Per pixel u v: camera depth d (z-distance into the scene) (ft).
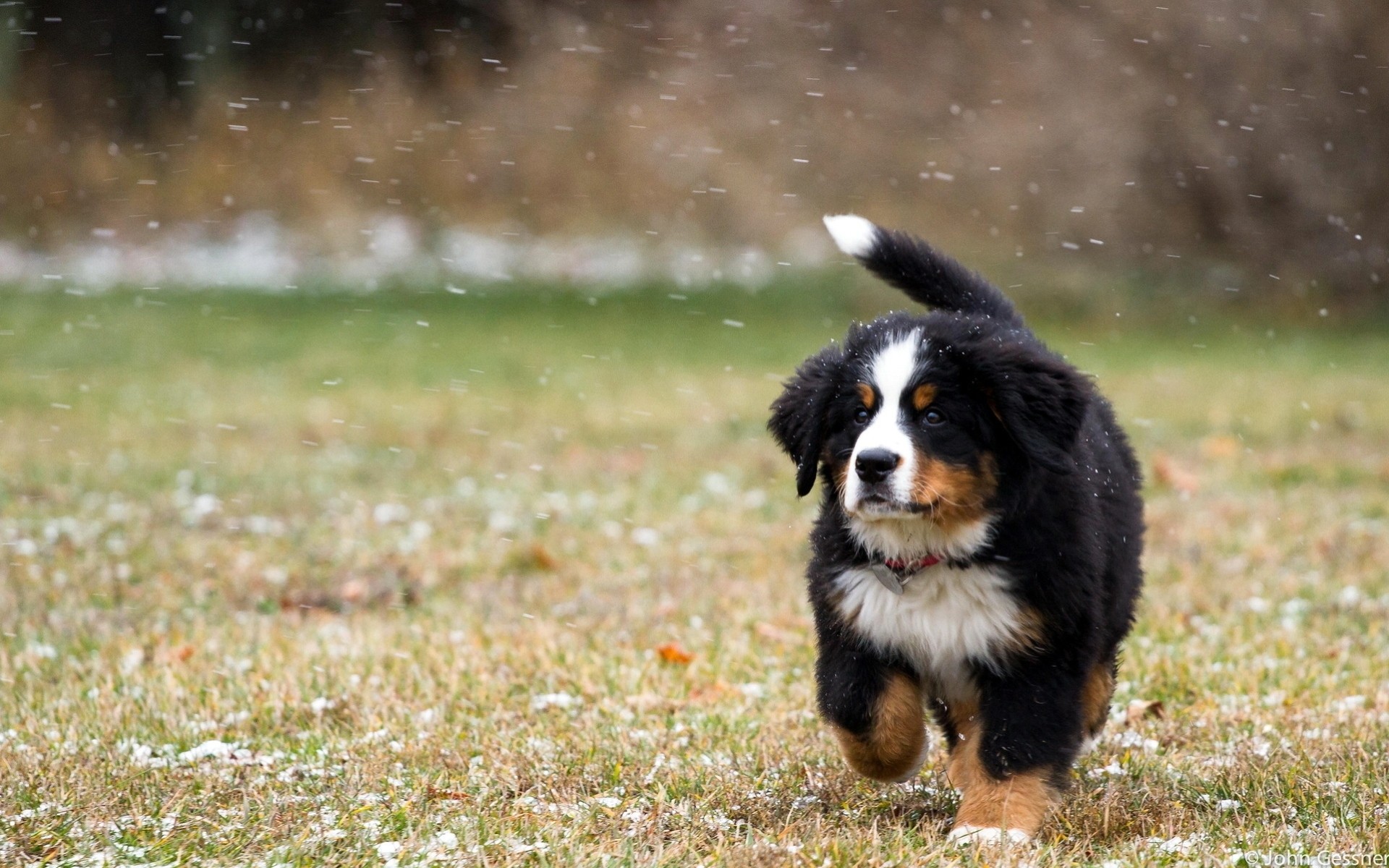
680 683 23.73
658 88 98.78
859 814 17.72
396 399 58.03
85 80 104.01
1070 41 86.33
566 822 16.87
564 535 34.99
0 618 27.61
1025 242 87.97
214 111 103.76
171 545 33.60
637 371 66.54
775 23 95.35
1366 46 81.35
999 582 17.26
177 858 15.60
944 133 91.20
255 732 21.30
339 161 102.22
